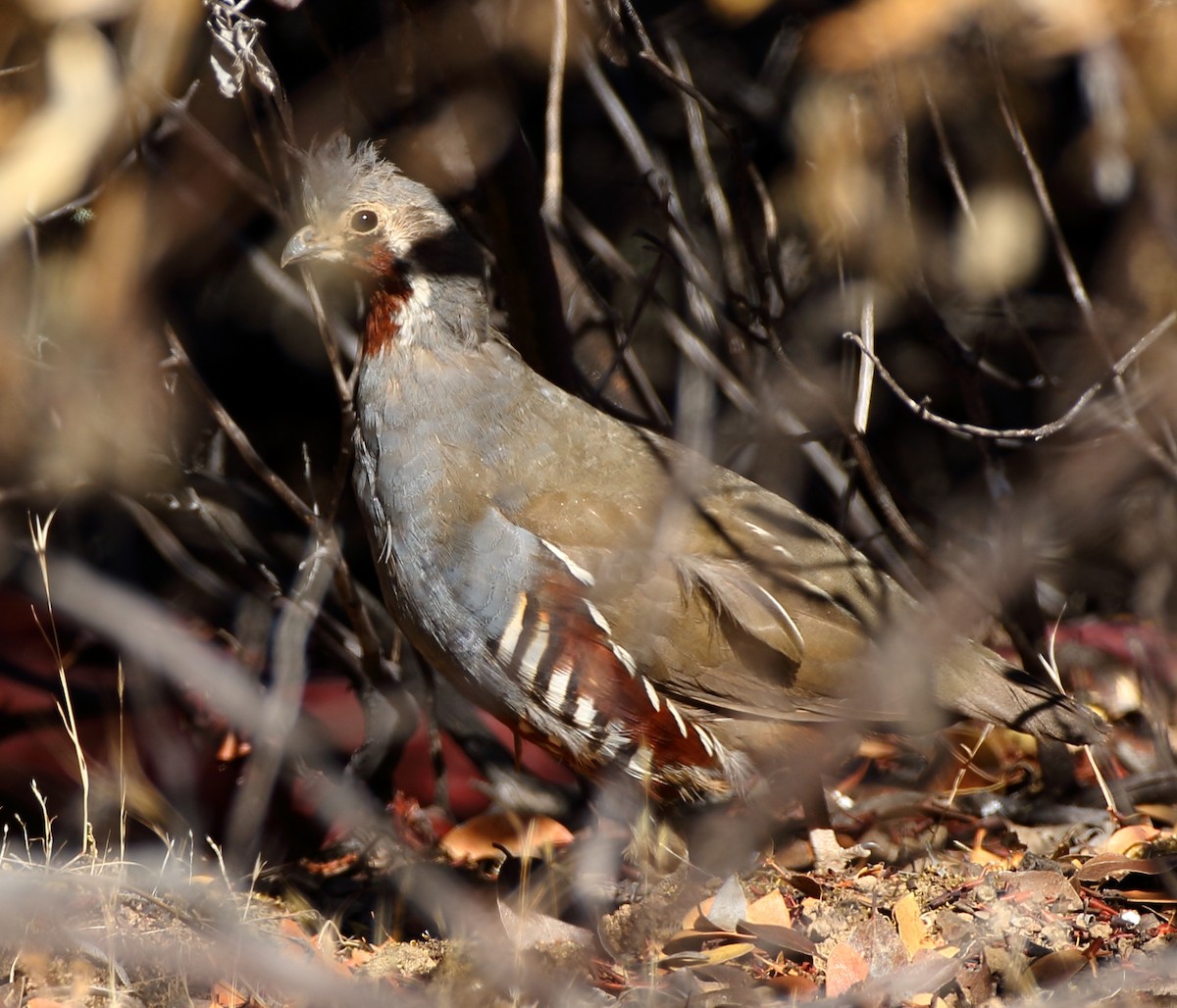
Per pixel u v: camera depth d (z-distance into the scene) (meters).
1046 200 10.52
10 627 12.17
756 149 13.51
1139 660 11.87
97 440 10.27
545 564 9.66
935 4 8.83
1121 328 12.24
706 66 14.23
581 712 9.65
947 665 9.78
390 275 10.02
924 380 14.37
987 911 8.52
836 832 10.32
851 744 10.44
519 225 10.34
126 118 8.87
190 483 11.69
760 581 9.85
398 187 10.06
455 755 12.57
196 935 8.11
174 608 12.95
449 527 9.82
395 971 8.36
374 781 11.55
